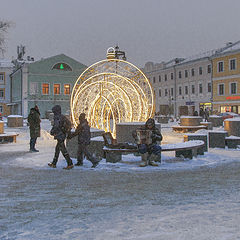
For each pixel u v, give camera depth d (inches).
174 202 203.0
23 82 2253.9
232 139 521.7
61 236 141.9
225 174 306.5
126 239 135.3
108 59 596.7
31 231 150.2
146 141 348.8
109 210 185.3
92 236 140.7
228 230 143.7
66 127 340.5
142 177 292.4
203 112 1614.2
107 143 382.3
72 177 294.2
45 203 203.6
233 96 1930.4
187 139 468.8
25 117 2245.3
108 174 308.0
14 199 214.8
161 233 141.3
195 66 2283.5
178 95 2479.1
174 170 328.8
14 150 509.0
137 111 611.2
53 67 2315.5
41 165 361.7
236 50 1893.5
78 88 581.6
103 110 622.5
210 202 201.9
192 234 138.7
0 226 158.6
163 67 2662.4
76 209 188.9
